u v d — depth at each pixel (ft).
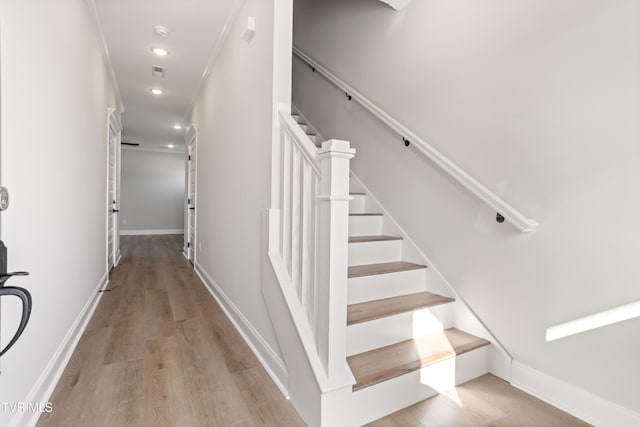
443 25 6.78
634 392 4.27
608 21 4.41
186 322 8.53
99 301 10.13
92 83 8.86
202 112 13.33
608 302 4.47
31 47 4.62
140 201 28.73
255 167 7.05
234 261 8.57
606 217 4.47
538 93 5.19
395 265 7.29
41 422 4.59
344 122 9.82
